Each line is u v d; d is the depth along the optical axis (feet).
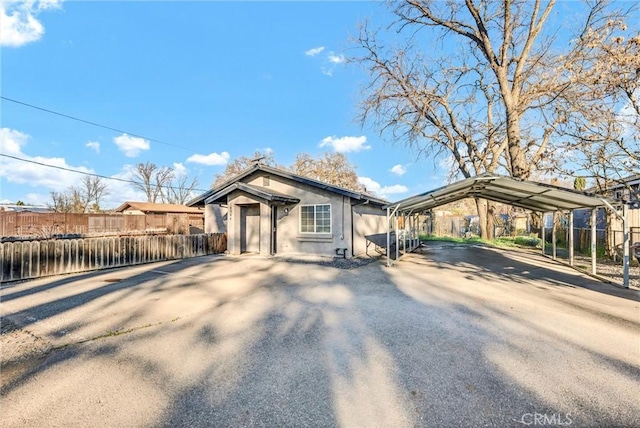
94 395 8.78
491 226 71.72
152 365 10.62
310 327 14.40
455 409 8.04
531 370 10.14
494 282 25.04
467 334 13.41
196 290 21.97
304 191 40.50
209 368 10.39
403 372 10.03
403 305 18.12
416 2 50.78
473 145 63.62
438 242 68.85
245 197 41.04
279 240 42.16
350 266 32.89
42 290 21.86
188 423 7.54
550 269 31.81
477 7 50.31
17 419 7.69
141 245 34.50
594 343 12.39
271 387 9.16
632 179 33.53
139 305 18.17
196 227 79.77
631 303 18.60
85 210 120.37
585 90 30.30
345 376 9.80
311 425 7.45
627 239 23.12
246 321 15.30
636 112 25.52
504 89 50.47
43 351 11.83
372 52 57.67
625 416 7.72
